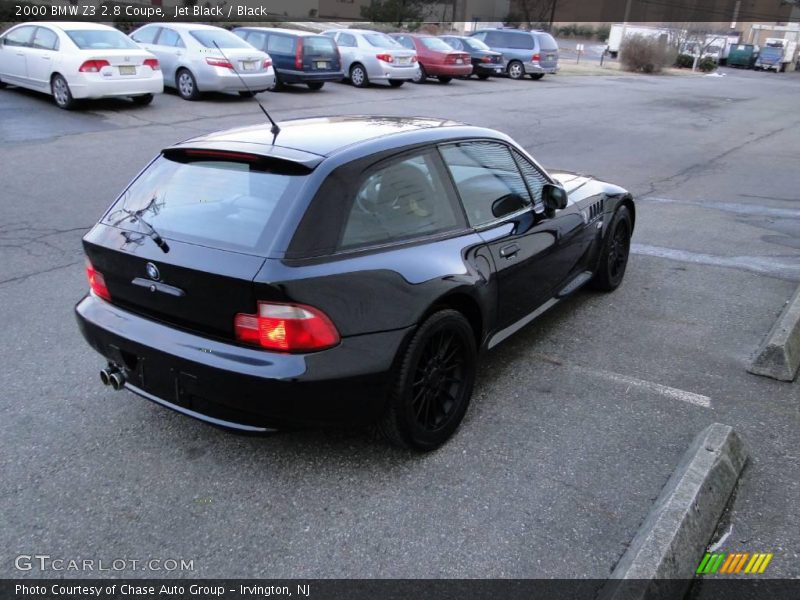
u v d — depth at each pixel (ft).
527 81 83.56
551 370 13.99
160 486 10.22
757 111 65.82
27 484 10.21
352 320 9.55
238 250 9.45
